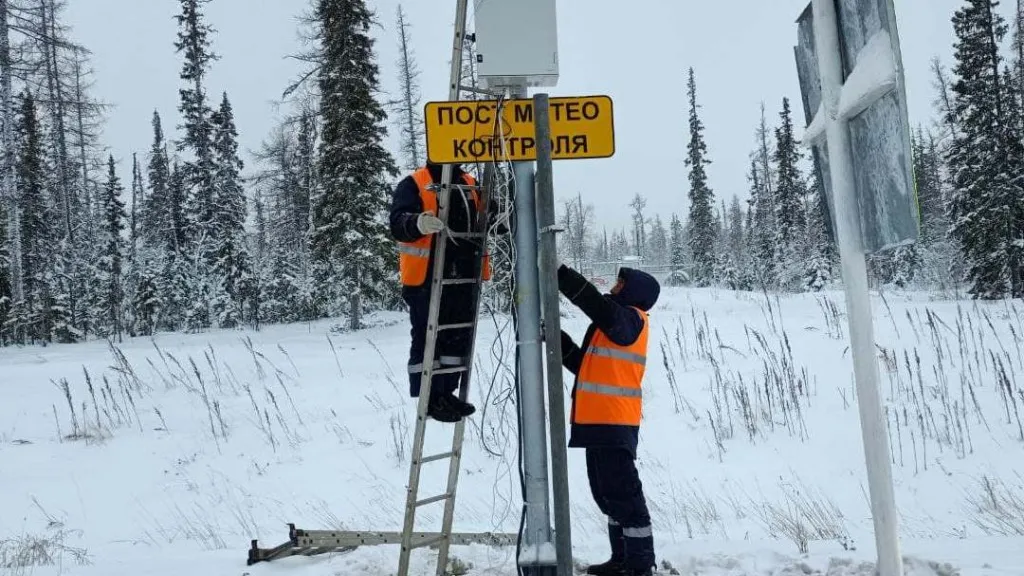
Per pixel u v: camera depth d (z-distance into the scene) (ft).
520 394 12.22
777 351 41.52
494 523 23.06
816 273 118.32
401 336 64.18
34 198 111.96
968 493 23.15
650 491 25.71
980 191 79.46
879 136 8.81
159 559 16.97
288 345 61.31
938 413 30.01
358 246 71.00
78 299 113.70
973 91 82.64
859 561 12.84
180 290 104.22
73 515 25.98
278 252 109.91
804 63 11.05
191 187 114.01
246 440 33.73
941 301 64.80
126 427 36.29
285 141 104.53
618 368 13.21
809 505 23.31
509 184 13.30
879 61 8.40
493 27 12.10
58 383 47.34
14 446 33.71
